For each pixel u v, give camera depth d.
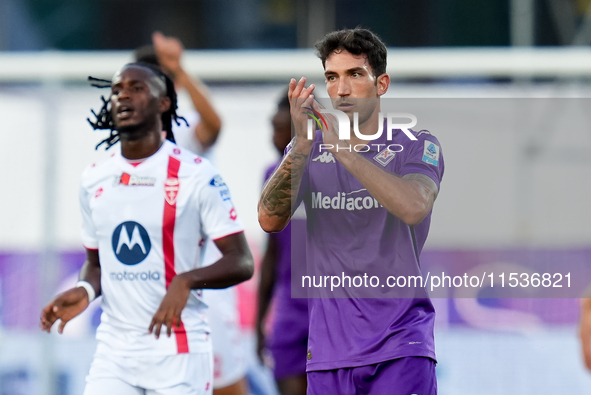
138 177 12.37
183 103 20.31
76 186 21.34
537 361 19.44
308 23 46.22
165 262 12.17
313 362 10.52
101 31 47.59
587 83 21.52
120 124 12.34
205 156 17.08
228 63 21.75
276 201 10.45
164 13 47.69
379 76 10.44
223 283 12.12
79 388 19.94
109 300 12.30
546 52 21.58
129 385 12.03
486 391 19.50
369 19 44.91
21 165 21.27
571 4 37.19
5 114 21.34
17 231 21.06
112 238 12.21
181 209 12.23
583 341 16.50
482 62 21.66
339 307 10.50
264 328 18.17
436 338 19.56
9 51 45.06
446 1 42.94
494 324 19.53
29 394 20.30
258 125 21.42
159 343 12.04
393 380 10.05
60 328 12.13
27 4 46.31
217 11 47.53
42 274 20.69
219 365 16.02
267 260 17.86
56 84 21.59
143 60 16.56
